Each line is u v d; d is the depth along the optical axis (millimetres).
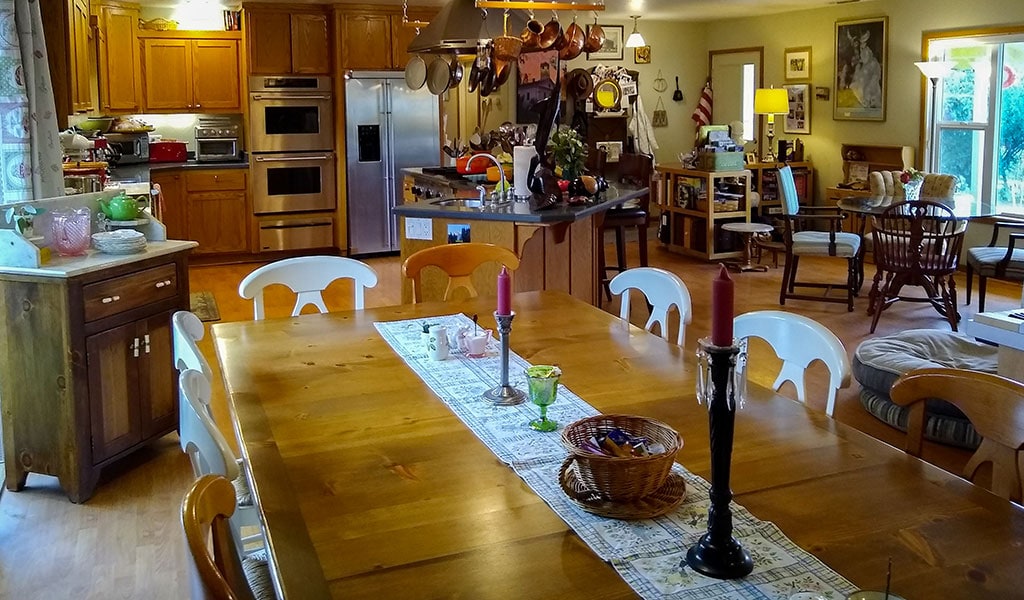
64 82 4531
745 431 1838
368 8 8086
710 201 8023
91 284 3246
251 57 7930
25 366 3240
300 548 1366
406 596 1229
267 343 2531
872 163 8406
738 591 1236
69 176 4957
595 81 9656
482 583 1262
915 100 7965
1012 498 1626
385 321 2779
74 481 3266
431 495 1550
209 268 7938
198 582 1091
